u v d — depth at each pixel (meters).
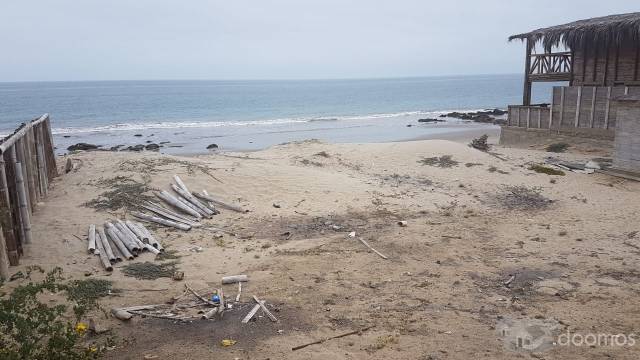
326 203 14.16
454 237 11.71
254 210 13.48
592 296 8.56
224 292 8.63
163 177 14.68
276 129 42.53
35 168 12.29
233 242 11.31
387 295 8.60
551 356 6.63
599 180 17.09
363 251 10.72
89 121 49.88
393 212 13.70
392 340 7.01
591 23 22.02
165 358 6.50
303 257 10.32
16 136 10.20
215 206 13.58
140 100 84.75
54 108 66.69
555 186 16.52
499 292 8.79
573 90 22.50
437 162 18.78
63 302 7.88
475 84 179.12
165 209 12.93
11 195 9.48
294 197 14.48
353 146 21.36
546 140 23.97
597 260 10.31
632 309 8.04
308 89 142.88
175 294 8.53
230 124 46.66
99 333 7.07
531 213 13.96
